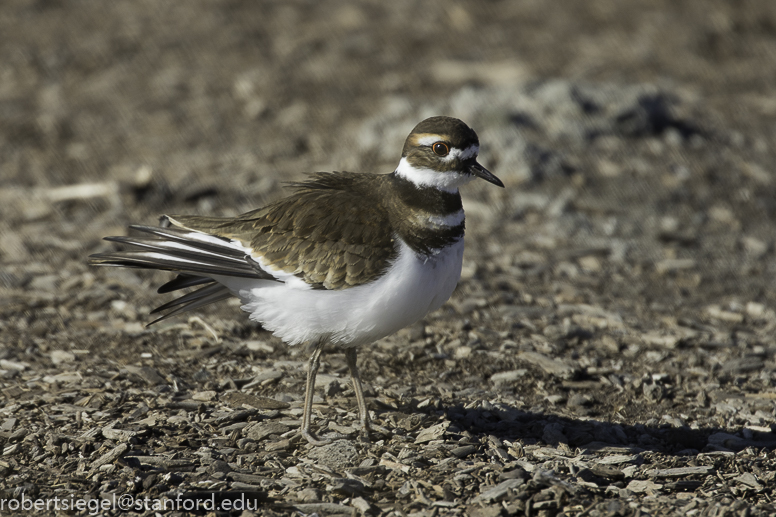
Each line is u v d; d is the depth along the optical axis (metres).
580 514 7.51
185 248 8.84
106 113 19.94
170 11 25.25
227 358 10.91
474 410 9.74
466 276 13.54
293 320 8.79
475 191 16.53
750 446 9.17
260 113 20.05
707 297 13.38
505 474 8.12
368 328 8.66
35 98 20.44
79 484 7.93
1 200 15.88
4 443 8.57
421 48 23.62
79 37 23.55
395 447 8.80
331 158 17.88
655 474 8.32
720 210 16.11
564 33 24.77
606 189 16.55
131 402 9.51
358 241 8.50
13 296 12.34
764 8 26.45
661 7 26.48
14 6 25.09
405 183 8.70
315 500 7.80
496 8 26.44
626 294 13.33
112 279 13.08
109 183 16.28
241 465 8.38
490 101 18.38
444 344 11.47
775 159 18.02
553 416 9.79
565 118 18.11
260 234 8.86
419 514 7.56
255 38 23.80
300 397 9.95
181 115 19.91
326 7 26.03
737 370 11.13
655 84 21.50
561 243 14.91
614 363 11.26
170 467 8.23
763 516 7.48
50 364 10.45
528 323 12.21
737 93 21.53
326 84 21.42
